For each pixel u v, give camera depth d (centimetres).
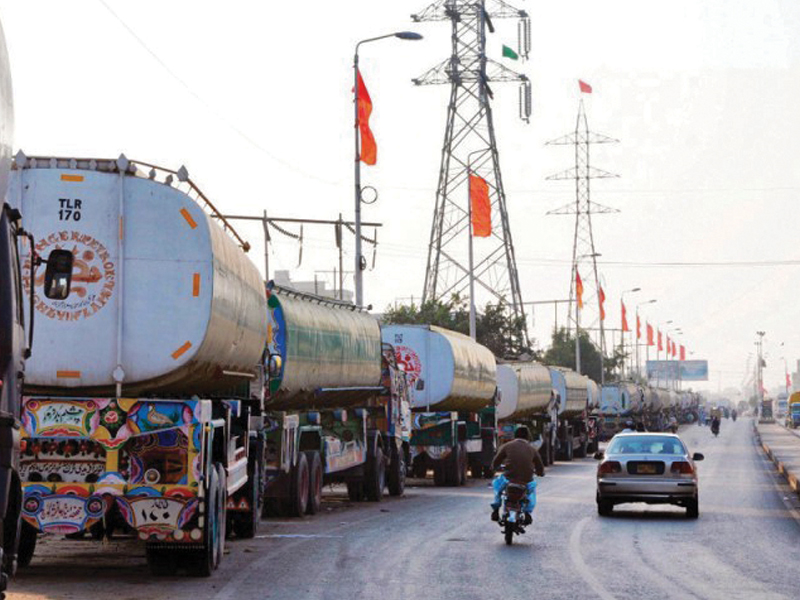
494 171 9919
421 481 5644
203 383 2186
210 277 2042
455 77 9306
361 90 5519
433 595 1928
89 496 2030
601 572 2267
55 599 1812
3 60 1274
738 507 4078
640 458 3606
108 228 2030
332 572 2192
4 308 1405
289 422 3234
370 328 4125
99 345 2022
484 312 11000
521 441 2814
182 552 2089
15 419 1424
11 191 2022
